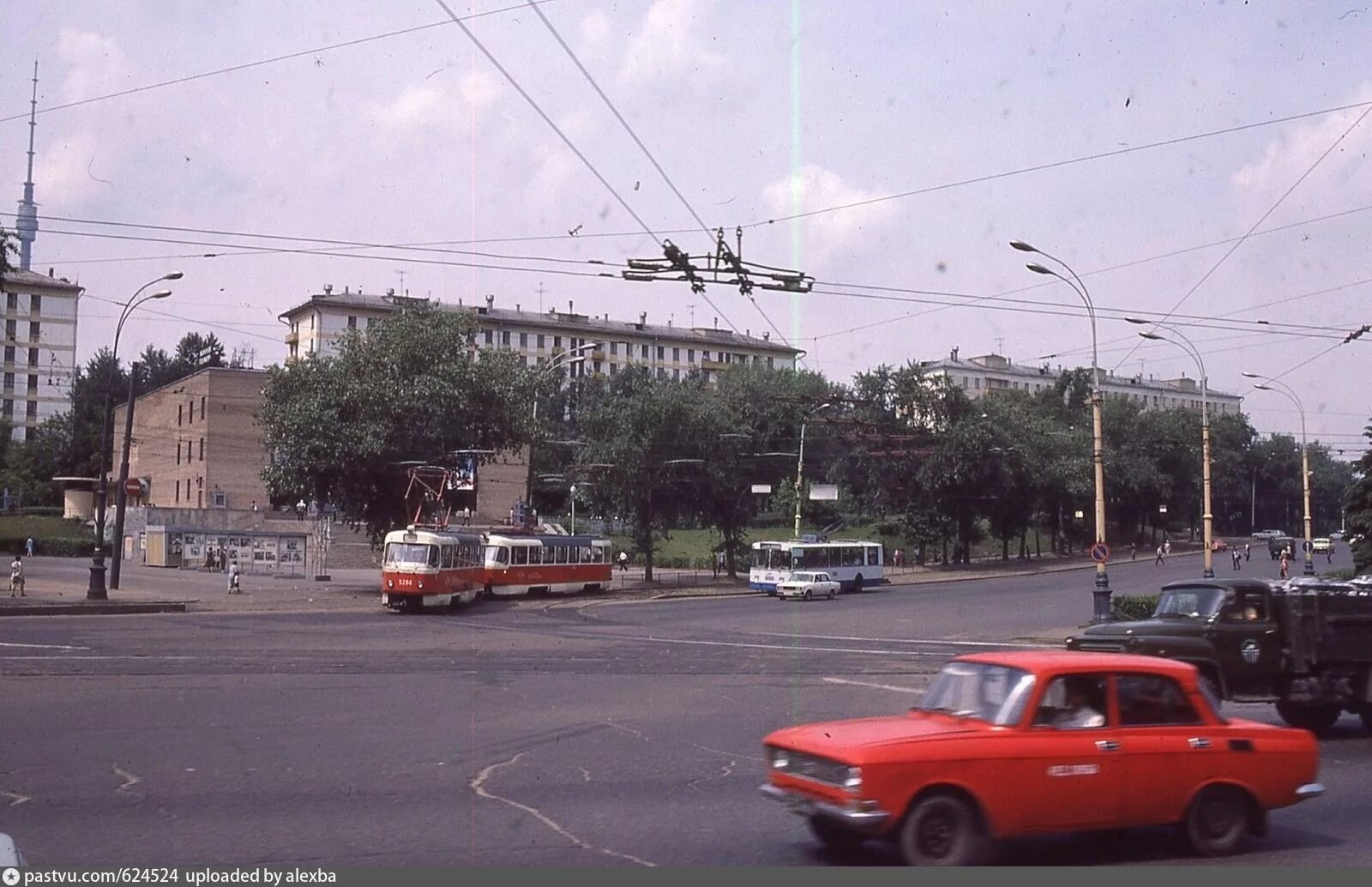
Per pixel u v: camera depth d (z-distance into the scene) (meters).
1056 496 85.56
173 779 10.96
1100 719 8.43
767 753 8.77
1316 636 15.33
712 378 127.88
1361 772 12.47
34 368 109.81
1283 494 119.06
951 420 76.25
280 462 47.38
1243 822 8.70
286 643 27.08
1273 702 15.48
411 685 19.30
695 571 75.06
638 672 22.20
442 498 50.03
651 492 62.06
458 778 11.32
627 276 20.97
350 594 48.25
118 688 17.73
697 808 10.11
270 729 14.13
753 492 66.00
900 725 8.51
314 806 9.90
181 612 37.94
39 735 13.33
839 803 7.78
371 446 46.44
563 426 92.00
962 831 7.91
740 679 21.02
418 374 49.62
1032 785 8.04
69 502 83.25
